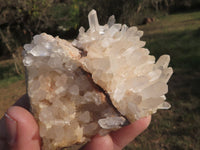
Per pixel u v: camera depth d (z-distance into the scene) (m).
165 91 0.11
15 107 0.11
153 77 0.12
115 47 0.11
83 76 0.11
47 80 0.11
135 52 0.11
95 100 0.11
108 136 0.12
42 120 0.10
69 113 0.11
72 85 0.11
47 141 0.11
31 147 0.11
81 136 0.11
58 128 0.10
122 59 0.11
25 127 0.10
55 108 0.11
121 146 0.13
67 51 0.11
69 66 0.11
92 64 0.11
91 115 0.11
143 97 0.11
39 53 0.11
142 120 0.13
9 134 0.11
